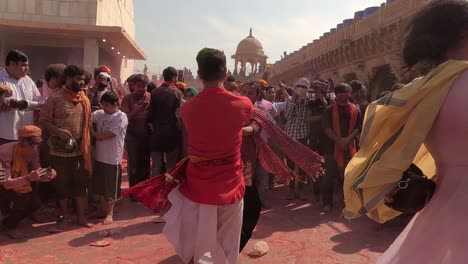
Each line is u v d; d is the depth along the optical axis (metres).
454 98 1.45
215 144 2.86
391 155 1.58
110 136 4.95
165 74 5.89
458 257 1.42
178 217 3.01
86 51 19.94
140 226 4.89
